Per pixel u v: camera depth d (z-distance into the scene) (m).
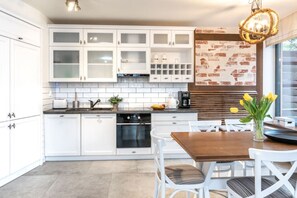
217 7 3.61
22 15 3.35
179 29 4.36
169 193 2.81
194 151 1.83
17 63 3.23
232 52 4.66
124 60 4.35
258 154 1.51
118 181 3.16
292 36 3.91
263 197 1.58
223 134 2.57
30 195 2.73
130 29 4.27
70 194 2.76
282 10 3.75
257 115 2.17
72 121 4.02
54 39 4.19
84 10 3.77
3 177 2.99
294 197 1.59
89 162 3.99
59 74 4.25
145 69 4.34
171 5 3.54
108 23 4.48
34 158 3.67
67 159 4.09
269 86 4.77
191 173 2.13
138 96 4.70
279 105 4.69
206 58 4.63
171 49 4.53
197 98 4.58
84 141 4.05
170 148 4.20
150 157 4.18
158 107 4.33
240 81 4.69
